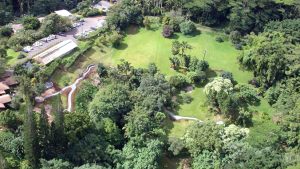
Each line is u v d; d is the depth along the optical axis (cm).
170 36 15988
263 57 13538
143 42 15650
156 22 16638
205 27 16738
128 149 10612
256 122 12162
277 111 12506
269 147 10494
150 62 14650
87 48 14612
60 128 9694
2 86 12000
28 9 17050
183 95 13288
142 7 16850
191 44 15725
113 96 11625
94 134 10600
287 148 11256
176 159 11106
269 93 13175
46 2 17188
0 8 16450
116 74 13238
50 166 9212
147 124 11031
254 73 14162
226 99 12106
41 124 9481
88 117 10769
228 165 9944
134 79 13250
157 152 10538
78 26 15962
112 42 15038
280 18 16950
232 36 15975
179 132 12025
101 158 10212
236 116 12238
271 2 16662
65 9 17625
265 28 16075
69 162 9694
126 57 14812
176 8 17075
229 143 10569
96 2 18025
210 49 15588
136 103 11956
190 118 12506
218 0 16475
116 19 15762
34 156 9331
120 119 11588
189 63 14350
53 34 15100
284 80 13350
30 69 12794
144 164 10188
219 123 11838
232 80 13875
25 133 9100
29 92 11800
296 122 11475
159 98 12319
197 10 16588
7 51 13962
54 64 13338
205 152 10531
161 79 13075
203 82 13838
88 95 12581
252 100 13162
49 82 12900
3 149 9662
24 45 14325
